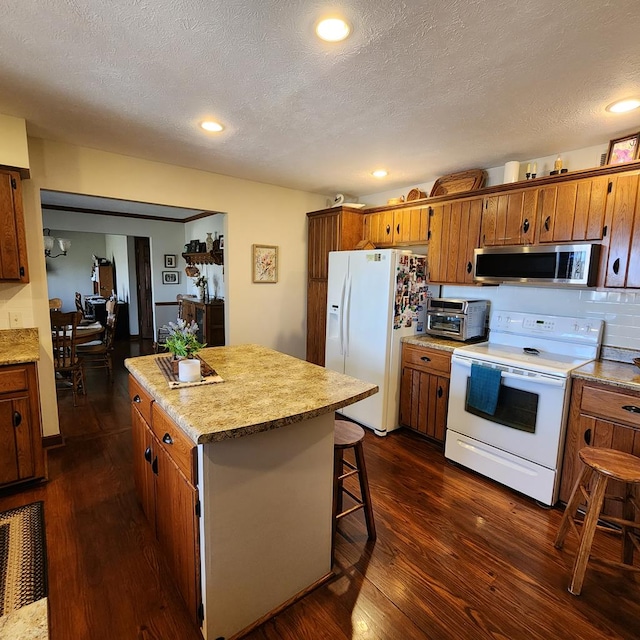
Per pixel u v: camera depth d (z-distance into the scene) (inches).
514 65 65.1
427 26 55.0
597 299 103.0
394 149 110.3
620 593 67.0
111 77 71.9
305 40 59.2
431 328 132.7
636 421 78.7
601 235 91.9
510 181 112.7
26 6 51.9
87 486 96.3
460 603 64.0
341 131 97.4
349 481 101.7
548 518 87.4
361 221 160.2
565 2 49.2
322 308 166.2
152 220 266.8
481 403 102.4
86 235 375.6
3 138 90.5
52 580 66.4
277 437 57.8
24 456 93.6
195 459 52.6
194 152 116.8
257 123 92.9
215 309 211.6
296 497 62.0
